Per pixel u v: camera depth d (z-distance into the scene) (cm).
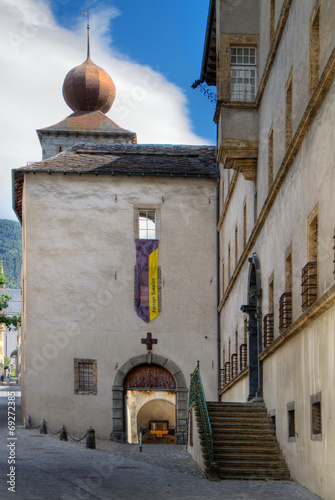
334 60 1430
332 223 1473
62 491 1545
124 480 1811
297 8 1873
